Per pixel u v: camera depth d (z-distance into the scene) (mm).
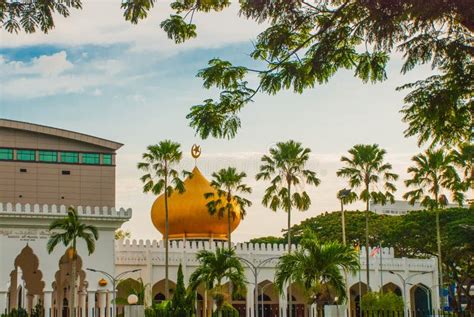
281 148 80188
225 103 23375
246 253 86062
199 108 23469
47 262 71688
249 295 85062
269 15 22234
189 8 24797
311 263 47500
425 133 25250
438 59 22672
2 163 90000
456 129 25125
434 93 23625
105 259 74625
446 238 94188
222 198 88750
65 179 92438
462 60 22969
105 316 74812
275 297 90188
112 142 95188
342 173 82312
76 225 66562
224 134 23594
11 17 22250
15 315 67625
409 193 83250
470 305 93062
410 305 92312
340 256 47438
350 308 88188
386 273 91438
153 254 81750
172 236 92688
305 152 80438
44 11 22234
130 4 22938
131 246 81062
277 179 79938
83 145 94062
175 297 64500
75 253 67250
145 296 79375
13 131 91062
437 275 93188
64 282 81438
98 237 73938
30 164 91250
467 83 23016
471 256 94250
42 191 91062
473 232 90438
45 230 72250
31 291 80750
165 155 78375
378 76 23781
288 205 79375
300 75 22625
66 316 82500
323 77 23781
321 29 22641
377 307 72750
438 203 83500
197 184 92625
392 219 112625
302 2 22266
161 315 60125
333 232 113375
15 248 70625
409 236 101875
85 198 93000
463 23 21484
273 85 22953
